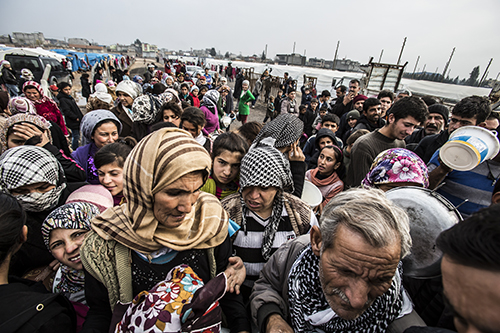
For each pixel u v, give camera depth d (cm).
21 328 67
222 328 106
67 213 104
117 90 361
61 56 1742
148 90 625
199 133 278
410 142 323
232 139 150
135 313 70
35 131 190
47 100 403
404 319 80
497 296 39
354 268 63
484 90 905
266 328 90
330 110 612
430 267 87
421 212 88
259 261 126
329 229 69
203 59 3697
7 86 843
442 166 152
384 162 122
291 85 1223
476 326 43
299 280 88
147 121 303
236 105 1359
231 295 106
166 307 68
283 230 126
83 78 960
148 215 82
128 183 82
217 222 101
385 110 386
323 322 83
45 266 144
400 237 64
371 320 79
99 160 153
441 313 88
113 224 84
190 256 95
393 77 876
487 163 169
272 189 112
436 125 291
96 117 221
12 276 95
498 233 39
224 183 161
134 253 89
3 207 81
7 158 131
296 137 153
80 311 115
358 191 73
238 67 2384
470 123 200
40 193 136
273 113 928
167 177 75
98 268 83
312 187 190
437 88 1010
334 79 1314
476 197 178
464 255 42
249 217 126
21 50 1055
